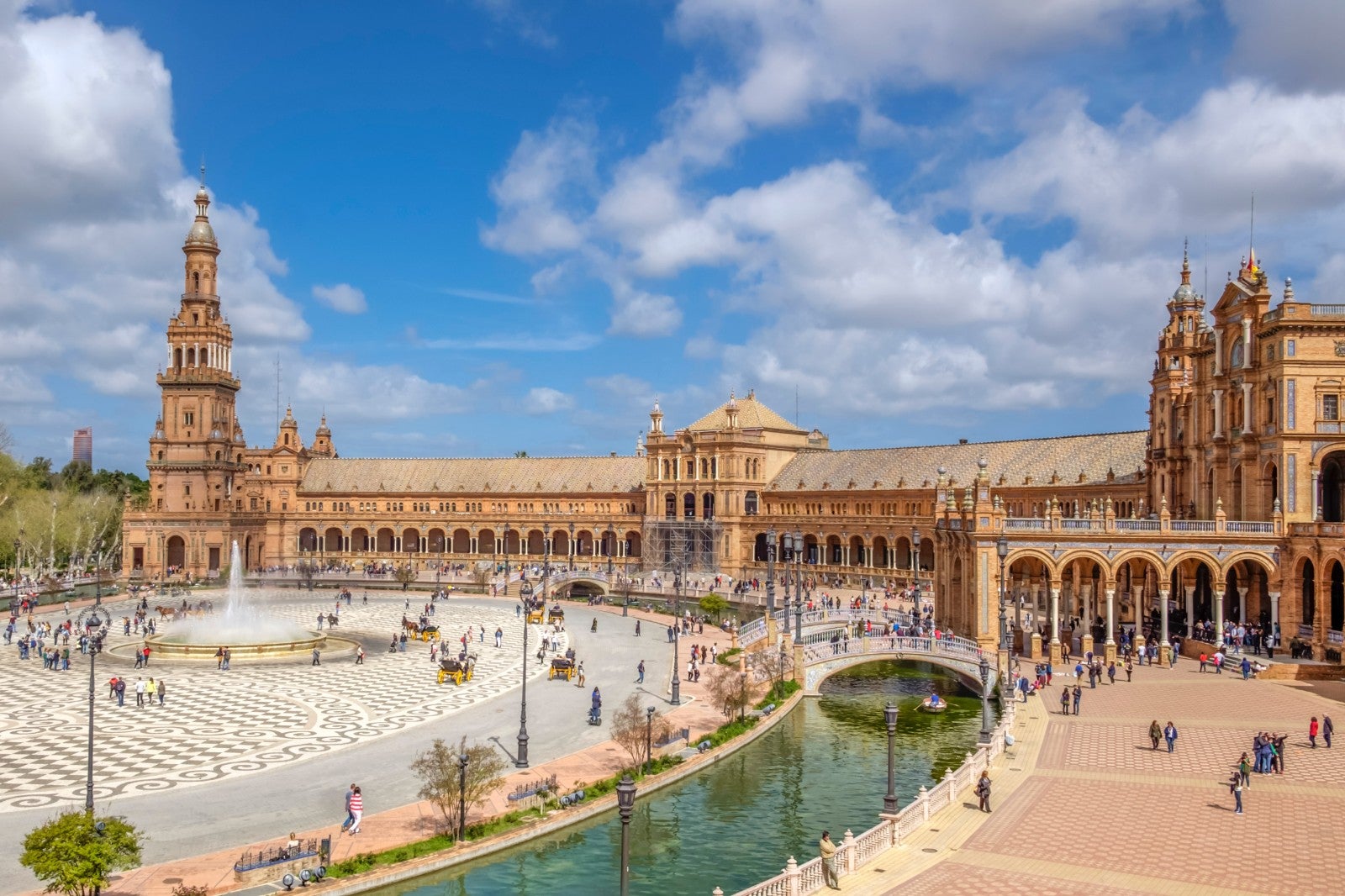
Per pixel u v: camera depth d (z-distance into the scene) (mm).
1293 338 82125
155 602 137750
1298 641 77875
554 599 144000
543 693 76500
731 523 164375
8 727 63844
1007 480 136125
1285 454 82000
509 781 52625
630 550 183000
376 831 44844
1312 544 78062
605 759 57594
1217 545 81812
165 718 66875
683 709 71625
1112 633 81688
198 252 175250
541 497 186250
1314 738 54719
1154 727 54281
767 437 170000
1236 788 43906
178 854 41750
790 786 55906
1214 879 36406
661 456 172375
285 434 196375
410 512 191500
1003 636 67188
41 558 163500
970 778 48562
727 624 114562
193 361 174500
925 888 35844
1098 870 37375
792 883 34844
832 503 156625
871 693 83188
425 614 121375
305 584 159500
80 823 34812
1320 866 37625
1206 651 81000
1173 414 102938
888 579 137875
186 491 172625
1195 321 105688
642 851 45719
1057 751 54312
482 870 43250
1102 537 81938
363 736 61938
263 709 70000
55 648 91188
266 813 47219
